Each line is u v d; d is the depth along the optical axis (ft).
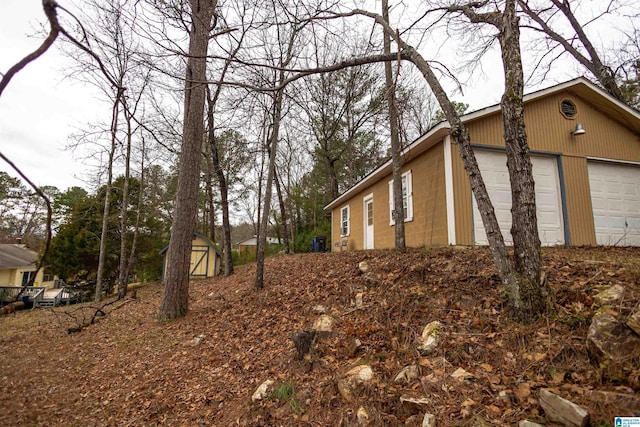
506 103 12.54
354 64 16.31
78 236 56.85
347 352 12.22
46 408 13.05
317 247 55.01
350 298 17.52
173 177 69.05
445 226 24.31
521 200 11.80
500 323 11.12
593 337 8.56
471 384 8.79
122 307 31.83
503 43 13.25
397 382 9.68
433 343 10.76
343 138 62.69
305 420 9.61
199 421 11.04
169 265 23.11
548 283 12.03
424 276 16.37
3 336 25.53
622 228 27.27
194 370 14.74
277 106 27.35
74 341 21.59
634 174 28.73
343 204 51.80
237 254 82.89
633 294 10.03
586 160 27.37
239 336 17.40
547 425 6.91
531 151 25.89
